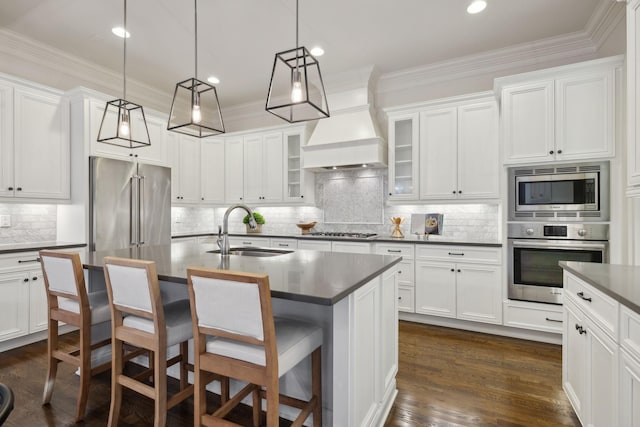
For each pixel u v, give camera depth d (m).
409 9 2.92
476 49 3.64
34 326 3.03
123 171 3.78
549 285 3.03
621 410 1.33
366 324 1.71
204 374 1.47
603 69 2.79
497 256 3.24
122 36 3.32
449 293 3.45
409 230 4.27
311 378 1.83
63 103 3.51
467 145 3.56
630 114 1.73
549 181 3.02
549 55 3.54
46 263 2.00
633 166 1.71
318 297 1.30
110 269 1.71
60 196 3.47
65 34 3.28
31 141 3.25
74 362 1.96
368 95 4.23
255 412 1.76
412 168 3.86
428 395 2.18
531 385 2.30
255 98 5.13
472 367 2.57
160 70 4.11
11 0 2.76
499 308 3.22
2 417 0.67
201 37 3.35
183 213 5.24
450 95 4.05
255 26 3.16
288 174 4.81
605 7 2.81
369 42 3.48
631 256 2.53
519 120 3.10
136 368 2.50
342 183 4.71
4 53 3.34
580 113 2.86
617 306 1.36
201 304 1.40
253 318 1.29
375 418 1.81
